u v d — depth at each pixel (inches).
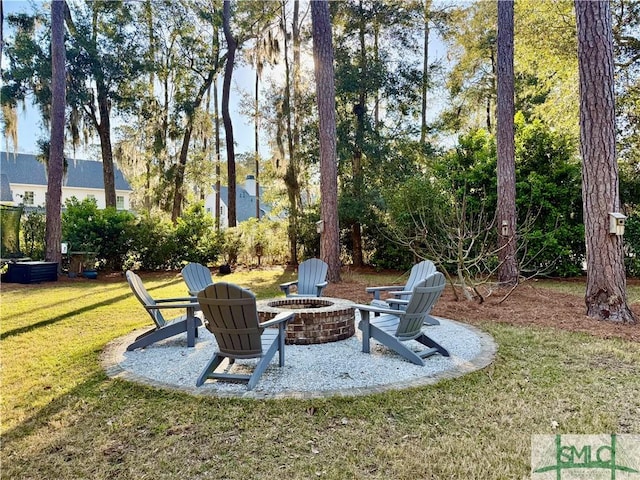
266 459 88.4
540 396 117.6
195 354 165.9
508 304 253.3
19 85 504.7
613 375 132.8
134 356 163.2
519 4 427.8
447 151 511.5
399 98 501.4
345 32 494.6
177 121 580.4
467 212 363.6
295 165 494.6
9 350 171.9
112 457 90.4
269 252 520.1
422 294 147.5
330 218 356.8
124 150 573.0
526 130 377.1
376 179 492.1
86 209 475.5
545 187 361.7
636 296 277.0
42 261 431.5
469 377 133.3
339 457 88.7
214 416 108.3
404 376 135.9
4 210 414.9
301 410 111.0
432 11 542.6
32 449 94.0
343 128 479.5
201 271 222.1
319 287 233.8
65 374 142.6
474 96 655.1
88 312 252.4
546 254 361.4
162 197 561.6
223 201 1025.5
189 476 82.8
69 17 525.0
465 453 89.4
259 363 133.0
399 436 97.2
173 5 561.6
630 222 342.3
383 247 455.2
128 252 489.7
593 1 198.5
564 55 419.5
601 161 200.5
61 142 426.3
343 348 171.0
